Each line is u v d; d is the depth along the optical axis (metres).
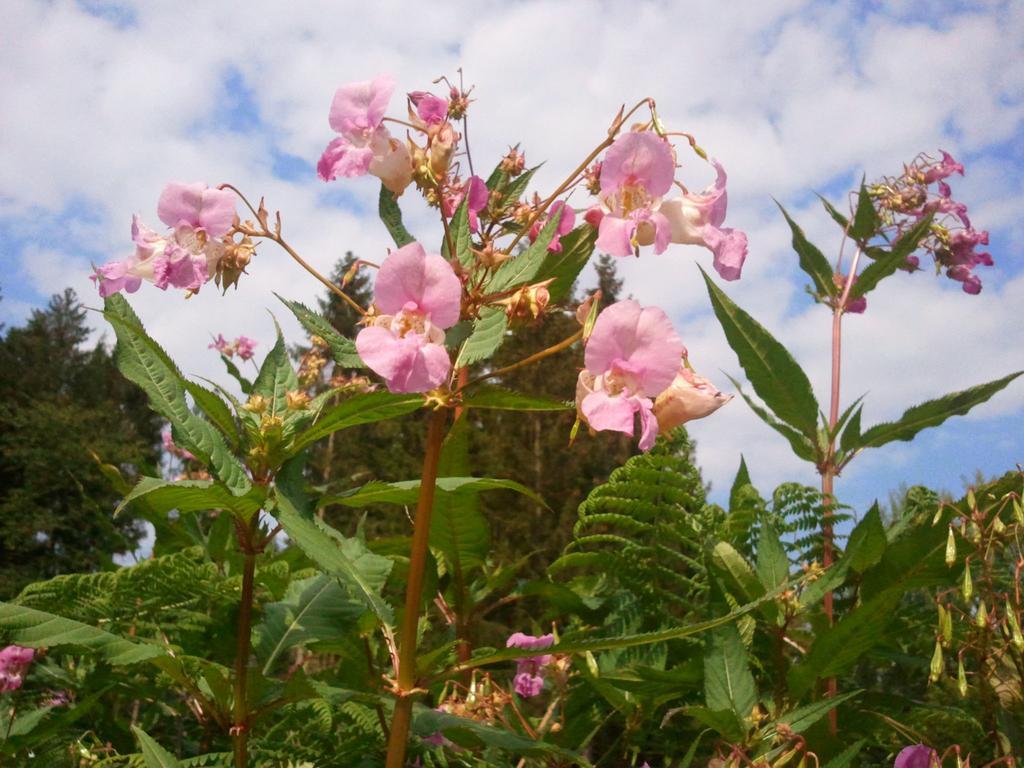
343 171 0.28
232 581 0.42
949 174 0.55
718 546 0.38
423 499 0.26
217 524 0.49
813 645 0.34
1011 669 0.36
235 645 0.42
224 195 0.29
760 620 0.41
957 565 0.38
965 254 0.54
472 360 0.26
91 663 0.45
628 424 0.24
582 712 0.42
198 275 0.28
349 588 0.25
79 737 0.39
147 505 0.45
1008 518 0.36
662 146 0.27
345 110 0.28
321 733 0.38
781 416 0.46
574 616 0.48
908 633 0.46
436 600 0.47
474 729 0.29
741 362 0.46
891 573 0.39
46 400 6.33
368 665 0.31
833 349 0.52
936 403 0.44
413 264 0.24
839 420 0.46
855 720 0.39
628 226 0.26
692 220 0.27
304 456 0.28
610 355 0.25
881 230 0.54
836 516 0.45
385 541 0.42
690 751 0.31
